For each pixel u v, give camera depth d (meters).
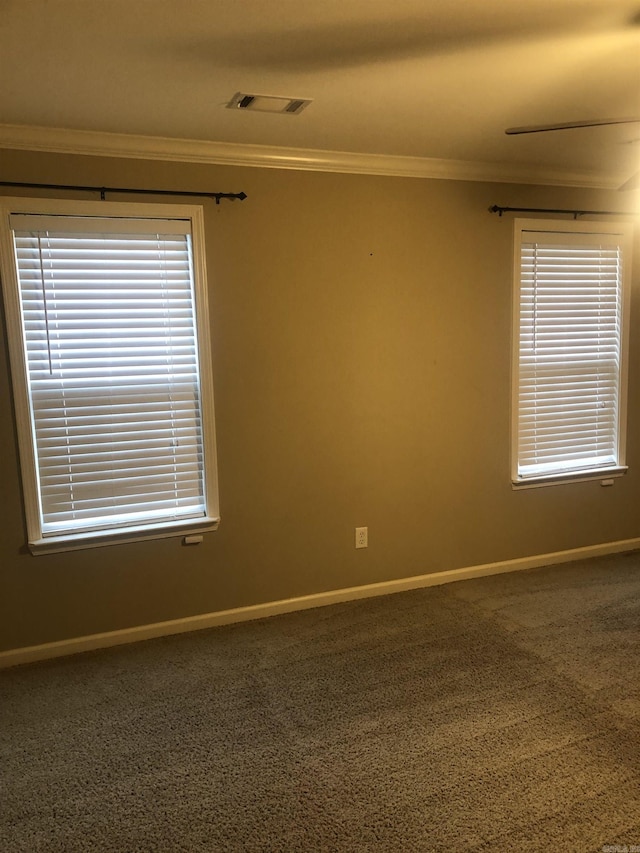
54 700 2.63
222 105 2.52
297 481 3.40
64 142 2.78
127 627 3.14
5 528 2.90
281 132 2.88
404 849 1.82
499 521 3.94
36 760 2.26
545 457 4.05
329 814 1.96
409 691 2.64
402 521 3.67
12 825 1.96
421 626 3.24
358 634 3.17
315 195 3.26
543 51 2.09
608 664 2.82
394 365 3.54
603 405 4.17
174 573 3.20
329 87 2.35
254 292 3.20
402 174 3.42
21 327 2.83
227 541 3.29
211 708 2.55
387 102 2.53
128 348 3.03
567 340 4.00
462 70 2.22
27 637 2.98
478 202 3.62
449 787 2.07
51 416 2.93
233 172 3.10
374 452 3.56
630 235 4.06
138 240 3.00
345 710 2.51
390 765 2.18
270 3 1.73
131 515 3.13
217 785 2.11
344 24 1.87
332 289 3.36
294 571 3.45
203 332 3.11
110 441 3.04
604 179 3.90
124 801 2.05
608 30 1.94
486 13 1.82
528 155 3.39
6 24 1.80
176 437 3.16
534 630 3.16
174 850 1.84
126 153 2.89
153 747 2.31
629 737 2.30
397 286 3.49
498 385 3.82
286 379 3.32
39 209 2.79
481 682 2.69
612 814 1.94
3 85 2.26
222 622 3.31
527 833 1.87
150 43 1.95
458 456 3.77
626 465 4.26
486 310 3.72
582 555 4.21
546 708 2.49
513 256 3.74
